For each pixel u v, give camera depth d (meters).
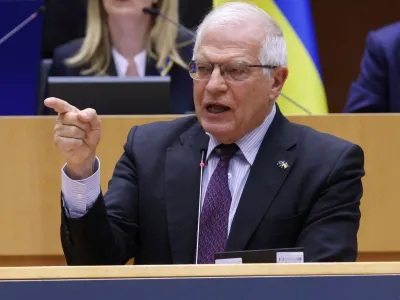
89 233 7.52
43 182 9.95
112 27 12.30
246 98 7.78
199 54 7.83
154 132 8.61
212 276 5.41
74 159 7.29
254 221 7.80
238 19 7.86
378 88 12.34
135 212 8.26
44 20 13.15
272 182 7.95
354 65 19.12
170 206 8.06
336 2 19.12
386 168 9.95
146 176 8.27
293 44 13.75
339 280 5.41
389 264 5.48
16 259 10.05
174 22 11.66
